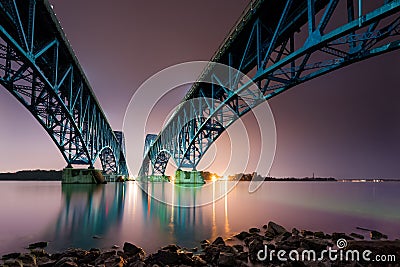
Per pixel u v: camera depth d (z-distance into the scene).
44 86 24.05
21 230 10.74
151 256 6.45
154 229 10.98
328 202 26.83
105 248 7.97
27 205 19.45
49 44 23.66
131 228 11.20
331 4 10.96
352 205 24.06
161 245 8.35
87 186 45.03
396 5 8.45
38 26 23.30
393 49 10.90
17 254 7.07
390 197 37.06
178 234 10.00
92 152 44.50
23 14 21.69
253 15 18.56
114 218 13.91
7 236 9.66
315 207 21.39
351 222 13.89
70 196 27.55
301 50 12.44
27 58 18.78
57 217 14.12
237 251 7.17
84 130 41.12
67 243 8.63
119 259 5.99
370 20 9.28
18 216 14.41
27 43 19.03
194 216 14.77
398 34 9.98
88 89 36.72
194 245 8.34
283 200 28.05
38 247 8.12
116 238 9.33
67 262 5.79
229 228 11.25
